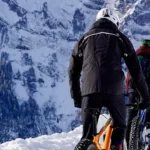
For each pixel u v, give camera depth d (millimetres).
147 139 6102
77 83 5246
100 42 5047
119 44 5062
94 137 4855
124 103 5055
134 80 5074
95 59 4969
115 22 5293
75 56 5199
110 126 4988
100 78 4871
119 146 4984
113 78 4891
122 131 5008
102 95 4887
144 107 5238
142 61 6469
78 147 4723
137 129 5988
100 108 5012
